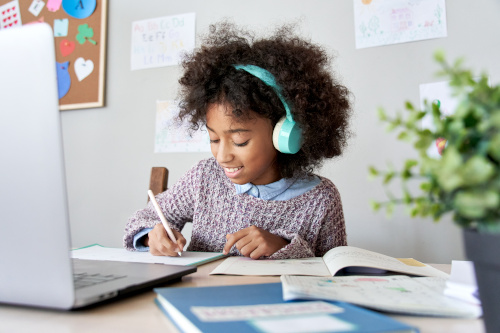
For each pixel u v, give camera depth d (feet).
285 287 1.54
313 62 3.19
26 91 1.32
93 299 1.47
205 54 3.13
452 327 1.27
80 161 5.79
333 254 2.59
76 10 5.80
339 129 3.55
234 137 2.83
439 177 0.93
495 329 1.03
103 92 5.66
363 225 4.66
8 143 1.35
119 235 5.58
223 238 3.47
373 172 1.08
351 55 4.73
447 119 1.07
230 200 3.52
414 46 4.52
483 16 4.33
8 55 1.34
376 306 1.37
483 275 1.04
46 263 1.37
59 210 1.33
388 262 2.33
